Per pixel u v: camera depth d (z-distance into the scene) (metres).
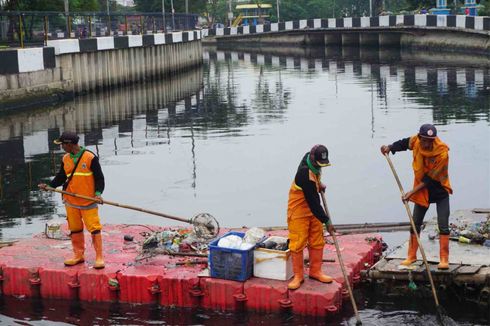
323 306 8.16
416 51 57.50
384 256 9.28
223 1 112.94
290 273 8.62
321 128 21.56
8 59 28.23
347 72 41.78
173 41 46.00
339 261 8.25
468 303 8.47
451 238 9.62
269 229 10.79
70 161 8.95
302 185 8.11
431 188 8.73
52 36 33.09
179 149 18.92
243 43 84.06
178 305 8.68
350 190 14.04
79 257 9.27
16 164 17.41
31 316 8.59
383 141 18.95
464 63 43.28
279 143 19.25
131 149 19.19
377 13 96.19
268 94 32.31
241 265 8.44
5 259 9.51
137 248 9.86
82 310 8.73
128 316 8.52
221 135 20.98
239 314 8.41
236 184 14.84
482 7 59.12
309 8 103.19
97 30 38.12
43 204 13.66
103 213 12.96
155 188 14.73
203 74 46.41
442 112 23.72
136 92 35.44
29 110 28.16
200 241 9.94
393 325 7.98
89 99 32.25
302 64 50.62
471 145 17.80
